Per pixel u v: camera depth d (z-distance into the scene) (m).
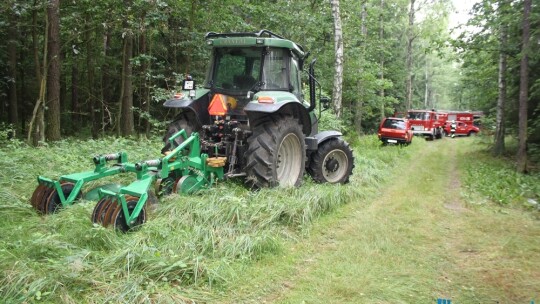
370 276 3.88
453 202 7.36
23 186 5.65
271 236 4.54
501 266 4.24
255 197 5.51
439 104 81.81
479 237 5.20
